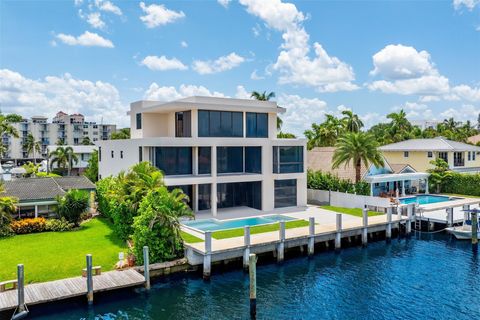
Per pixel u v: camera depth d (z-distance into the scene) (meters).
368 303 18.97
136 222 21.67
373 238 29.86
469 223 30.95
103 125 122.06
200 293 19.97
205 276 21.31
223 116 33.78
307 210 34.56
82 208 29.28
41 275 19.62
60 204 29.05
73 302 18.23
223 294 19.89
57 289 17.98
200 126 32.69
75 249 23.59
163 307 18.41
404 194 42.06
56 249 23.58
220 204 35.31
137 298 19.19
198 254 21.92
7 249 23.53
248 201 36.19
